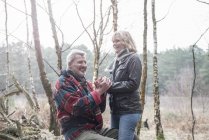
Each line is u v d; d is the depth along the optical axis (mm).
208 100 27812
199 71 39938
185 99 29047
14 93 9953
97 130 4988
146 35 9859
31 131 8203
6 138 7148
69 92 4691
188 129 17016
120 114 5117
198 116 20812
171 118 21078
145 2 9812
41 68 8477
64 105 4676
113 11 9086
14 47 25109
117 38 5262
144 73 9766
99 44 9078
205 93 30078
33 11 8062
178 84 36938
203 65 40844
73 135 4773
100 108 5121
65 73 4844
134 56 5113
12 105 12594
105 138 4684
